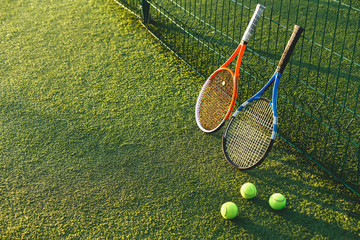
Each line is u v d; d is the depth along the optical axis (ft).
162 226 6.88
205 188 7.38
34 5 12.13
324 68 9.66
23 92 9.20
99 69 9.82
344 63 9.78
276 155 7.88
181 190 7.35
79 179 7.52
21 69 9.81
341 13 11.34
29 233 6.78
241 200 7.21
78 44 10.60
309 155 7.84
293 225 6.88
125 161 7.80
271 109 7.38
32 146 8.06
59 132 8.33
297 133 8.04
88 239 6.72
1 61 10.05
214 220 6.95
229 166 7.72
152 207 7.11
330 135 8.17
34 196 7.26
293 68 9.70
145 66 9.92
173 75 9.66
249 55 10.11
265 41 10.52
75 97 9.09
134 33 10.98
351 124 8.36
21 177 7.54
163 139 8.20
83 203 7.17
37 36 10.87
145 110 8.79
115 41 10.71
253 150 7.64
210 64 9.95
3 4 12.12
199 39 10.73
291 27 10.94
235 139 7.81
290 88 9.18
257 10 7.40
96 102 8.96
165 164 7.76
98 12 11.81
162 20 11.43
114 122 8.53
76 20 11.50
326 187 7.36
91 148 8.03
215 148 8.03
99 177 7.54
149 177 7.55
